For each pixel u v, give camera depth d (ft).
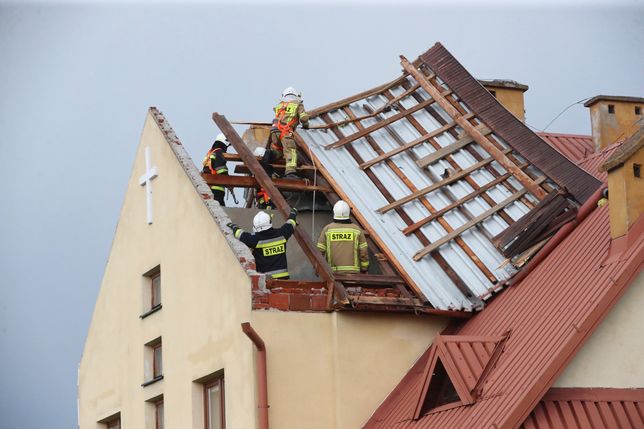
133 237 128.57
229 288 103.60
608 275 89.51
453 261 109.50
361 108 133.59
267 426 96.07
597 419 84.99
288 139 121.19
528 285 101.60
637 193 92.22
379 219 114.21
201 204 111.45
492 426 82.28
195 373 108.68
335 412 99.76
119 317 130.00
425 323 105.09
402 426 95.35
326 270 102.47
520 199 116.06
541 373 83.51
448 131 128.16
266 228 105.60
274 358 98.73
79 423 138.21
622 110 141.59
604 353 88.22
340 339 101.09
